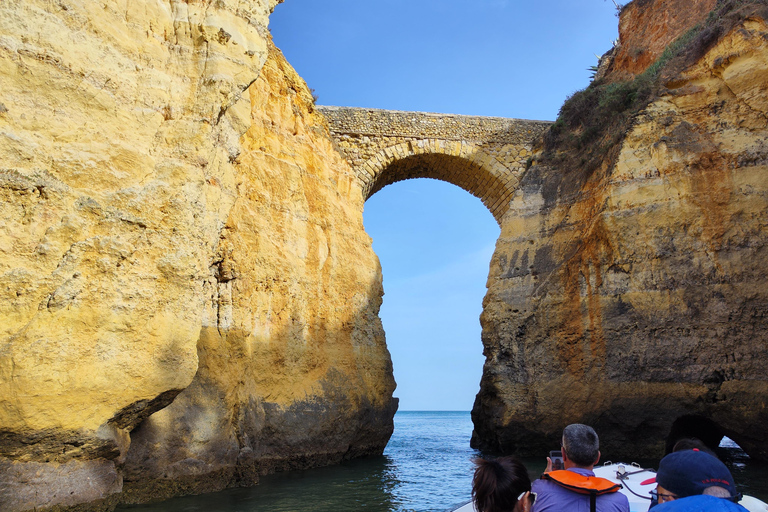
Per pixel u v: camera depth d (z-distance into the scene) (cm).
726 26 1554
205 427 1021
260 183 1366
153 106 883
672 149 1555
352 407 1513
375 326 1773
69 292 718
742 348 1351
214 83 934
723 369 1363
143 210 816
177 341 831
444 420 8144
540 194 1911
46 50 755
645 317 1503
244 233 1264
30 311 690
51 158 739
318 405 1391
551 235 1819
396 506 943
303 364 1413
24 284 686
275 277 1364
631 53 2097
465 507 622
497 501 337
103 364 741
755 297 1355
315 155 1666
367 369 1662
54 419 689
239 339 1178
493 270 1891
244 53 1000
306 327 1456
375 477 1269
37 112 736
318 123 1788
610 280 1592
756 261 1375
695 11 1944
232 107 1105
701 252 1458
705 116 1559
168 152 884
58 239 724
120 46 858
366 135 2003
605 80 2172
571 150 1936
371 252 1861
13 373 657
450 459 1698
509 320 1784
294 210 1484
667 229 1518
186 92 927
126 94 848
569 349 1631
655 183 1559
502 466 351
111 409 751
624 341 1526
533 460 1562
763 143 1434
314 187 1608
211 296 1134
